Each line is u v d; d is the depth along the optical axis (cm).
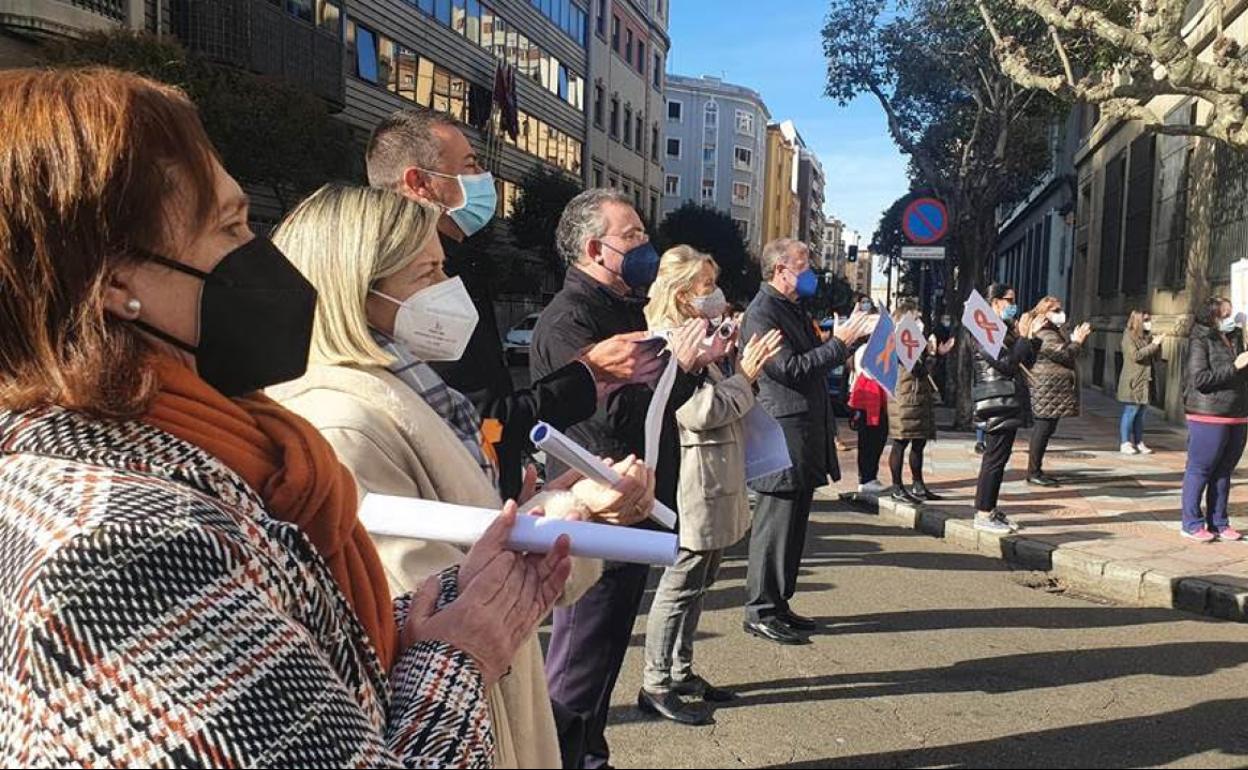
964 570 655
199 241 103
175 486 91
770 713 405
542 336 303
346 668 103
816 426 470
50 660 78
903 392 830
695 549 379
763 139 8650
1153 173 1656
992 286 917
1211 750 376
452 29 2883
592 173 4147
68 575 80
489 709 133
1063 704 420
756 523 491
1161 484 936
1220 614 558
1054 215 3050
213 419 101
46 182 91
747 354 379
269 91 1473
